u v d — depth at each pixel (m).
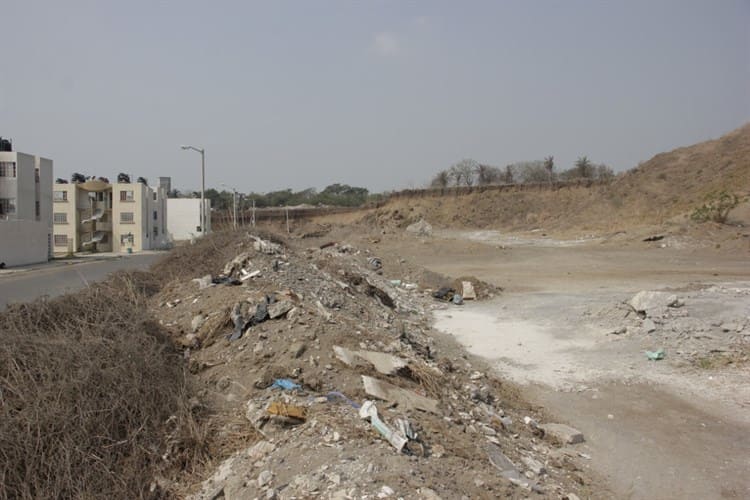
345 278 14.94
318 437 5.16
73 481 5.02
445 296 17.91
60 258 42.19
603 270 25.00
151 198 59.69
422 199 72.75
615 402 8.33
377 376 6.85
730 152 49.78
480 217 64.31
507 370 10.05
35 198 39.19
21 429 5.27
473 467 5.14
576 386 9.10
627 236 35.62
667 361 10.05
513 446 6.36
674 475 6.02
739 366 9.44
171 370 6.85
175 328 8.76
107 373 5.94
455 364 9.84
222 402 6.43
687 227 33.66
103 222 55.03
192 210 72.00
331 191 124.81
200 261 13.32
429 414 6.14
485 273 25.27
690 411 7.85
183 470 5.33
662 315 12.27
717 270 23.53
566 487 5.55
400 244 36.78
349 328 8.38
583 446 6.93
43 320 7.79
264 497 4.38
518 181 74.81
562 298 17.06
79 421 5.40
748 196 38.28
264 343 7.60
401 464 4.62
